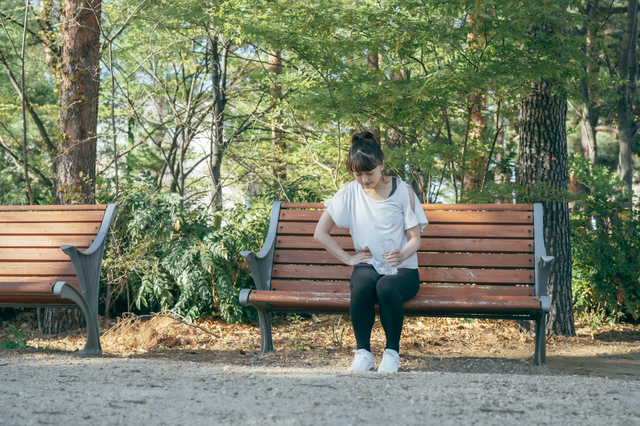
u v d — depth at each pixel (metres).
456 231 3.71
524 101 5.79
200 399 1.97
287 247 3.86
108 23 9.15
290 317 6.12
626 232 6.59
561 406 1.92
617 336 5.84
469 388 2.21
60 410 1.79
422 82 5.29
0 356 3.44
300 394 2.06
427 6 5.21
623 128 12.30
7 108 10.27
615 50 14.36
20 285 3.46
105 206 4.09
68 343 4.86
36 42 10.41
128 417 1.70
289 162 10.62
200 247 5.69
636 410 1.88
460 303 3.06
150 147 13.60
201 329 4.86
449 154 5.71
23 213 4.14
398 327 2.87
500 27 4.84
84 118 5.89
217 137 10.24
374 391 2.12
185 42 10.65
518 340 5.18
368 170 2.96
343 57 6.59
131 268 5.45
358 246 3.13
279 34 6.10
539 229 3.61
